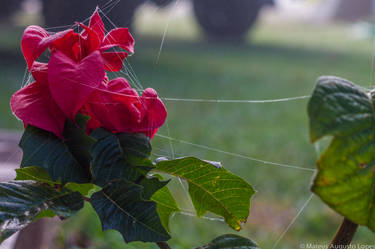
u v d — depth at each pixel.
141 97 0.85
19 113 0.82
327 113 0.73
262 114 6.53
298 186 3.85
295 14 28.03
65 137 0.82
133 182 0.82
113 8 1.43
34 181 0.83
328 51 13.63
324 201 0.75
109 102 0.83
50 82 0.80
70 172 0.81
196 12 15.85
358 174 0.74
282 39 16.83
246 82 8.74
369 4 24.25
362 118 0.74
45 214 0.85
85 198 0.84
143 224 0.81
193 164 0.87
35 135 0.82
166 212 0.94
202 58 11.51
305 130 5.70
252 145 5.04
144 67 9.23
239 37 16.00
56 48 0.84
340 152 0.74
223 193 0.91
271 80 9.00
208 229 2.80
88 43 0.85
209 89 7.97
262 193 3.68
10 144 2.80
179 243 2.40
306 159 4.62
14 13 12.97
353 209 0.75
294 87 8.38
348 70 9.86
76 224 2.57
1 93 6.24
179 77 8.73
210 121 5.99
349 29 20.48
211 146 4.90
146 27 17.08
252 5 15.51
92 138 0.81
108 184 0.81
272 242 2.76
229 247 0.88
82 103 0.80
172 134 5.13
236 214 0.92
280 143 5.12
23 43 0.85
